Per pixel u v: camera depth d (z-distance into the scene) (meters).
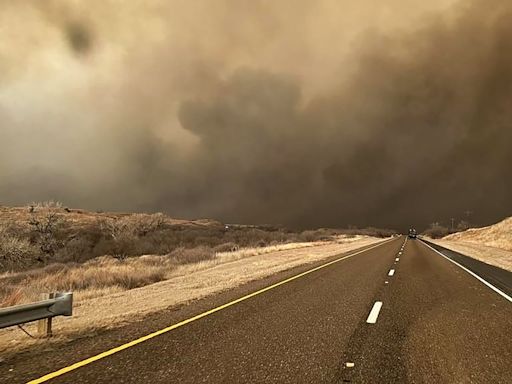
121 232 58.62
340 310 8.85
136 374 4.76
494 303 9.86
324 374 4.78
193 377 4.66
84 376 4.71
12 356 5.62
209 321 7.73
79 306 10.36
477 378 4.70
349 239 78.62
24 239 42.59
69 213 100.69
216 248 42.03
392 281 14.15
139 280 17.30
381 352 5.70
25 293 13.51
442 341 6.33
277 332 6.85
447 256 28.20
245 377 4.66
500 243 53.56
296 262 22.50
